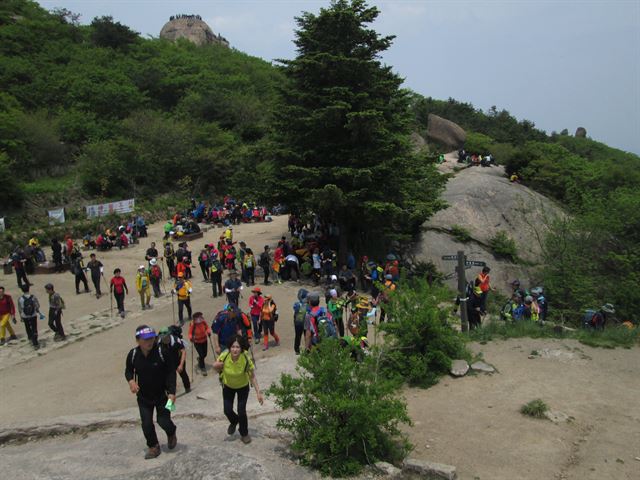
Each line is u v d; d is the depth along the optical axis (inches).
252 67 2778.1
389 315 430.0
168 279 852.6
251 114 2042.3
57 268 911.0
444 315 423.5
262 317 518.0
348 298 490.0
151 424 263.7
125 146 1514.5
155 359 261.9
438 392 373.4
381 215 847.1
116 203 1310.3
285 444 279.3
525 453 279.9
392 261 759.1
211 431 305.1
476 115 2851.9
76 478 247.6
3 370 492.1
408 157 901.8
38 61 1973.4
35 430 333.4
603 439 296.5
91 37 2448.3
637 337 488.7
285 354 478.9
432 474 249.0
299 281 824.9
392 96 895.1
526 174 1255.5
